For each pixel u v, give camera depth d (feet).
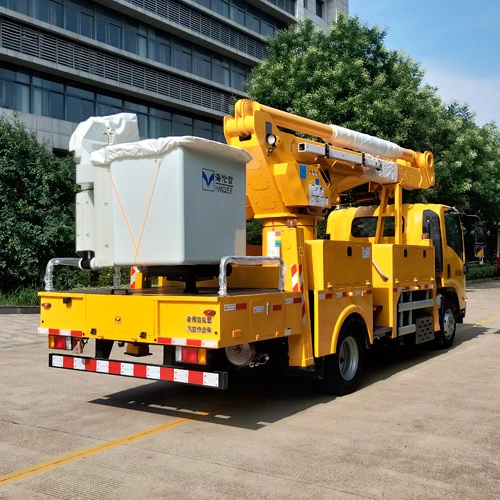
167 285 24.36
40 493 13.47
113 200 19.66
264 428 18.49
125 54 89.45
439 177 73.67
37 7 78.07
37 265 56.34
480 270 111.86
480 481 13.91
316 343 20.98
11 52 74.08
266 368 26.78
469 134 85.46
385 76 68.90
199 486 13.75
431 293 30.94
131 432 18.20
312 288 21.24
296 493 13.28
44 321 21.20
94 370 19.97
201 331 17.37
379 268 26.68
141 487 13.75
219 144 19.21
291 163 24.00
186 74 100.73
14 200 55.83
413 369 28.02
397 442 16.83
